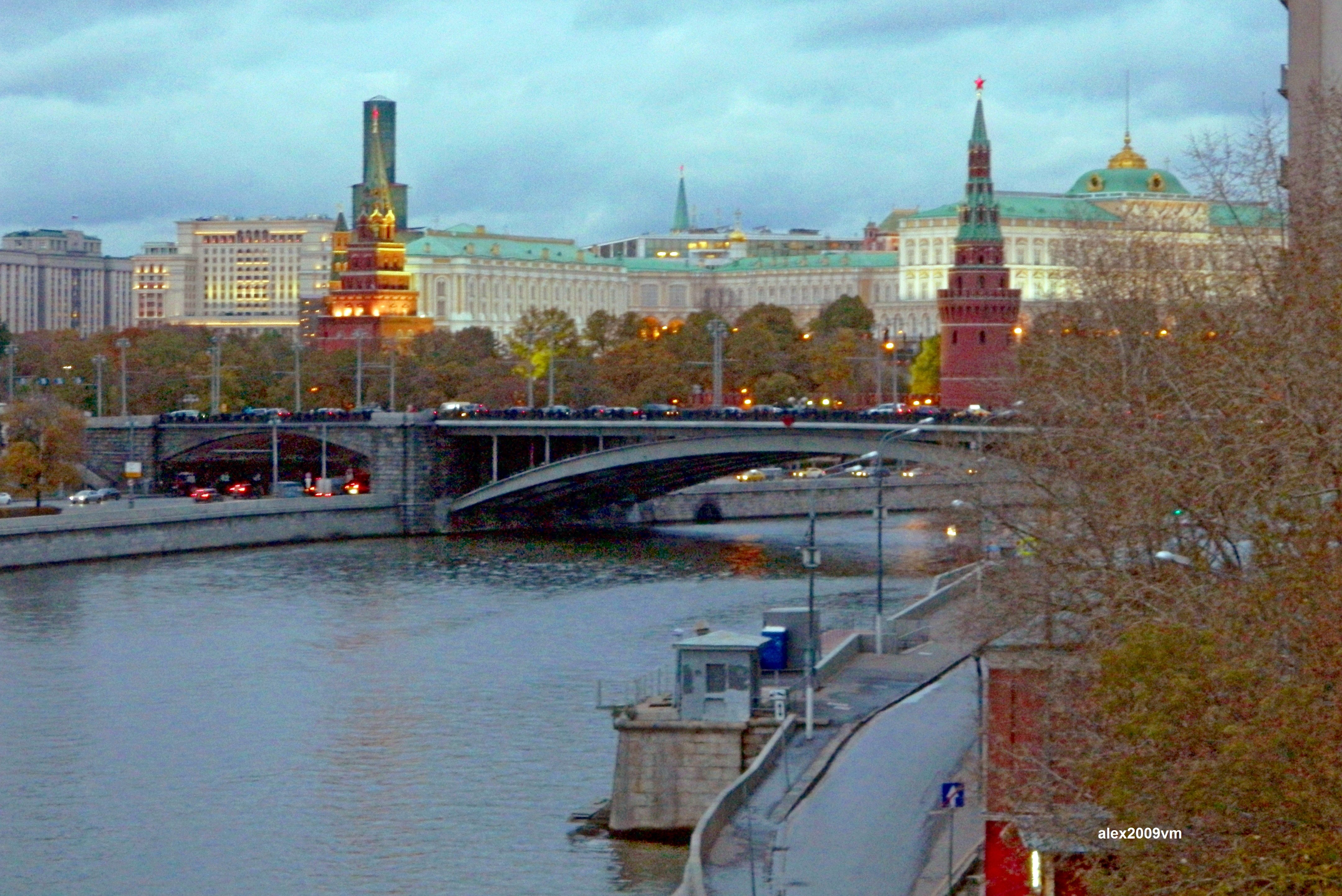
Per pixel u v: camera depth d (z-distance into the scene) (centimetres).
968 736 12500
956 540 17438
